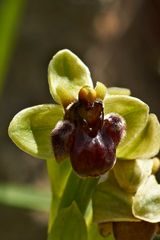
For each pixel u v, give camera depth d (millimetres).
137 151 146
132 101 145
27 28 333
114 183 147
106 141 144
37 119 142
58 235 147
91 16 350
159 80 379
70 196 148
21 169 315
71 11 343
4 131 318
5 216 309
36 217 312
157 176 318
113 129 145
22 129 141
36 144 142
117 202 146
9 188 213
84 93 144
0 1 209
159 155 274
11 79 326
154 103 375
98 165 142
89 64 347
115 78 358
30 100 327
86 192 148
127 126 145
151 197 144
